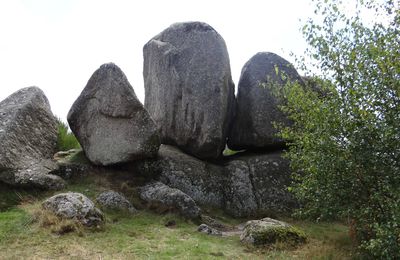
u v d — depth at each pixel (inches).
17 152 408.8
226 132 516.1
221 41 502.9
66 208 333.7
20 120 432.8
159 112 530.0
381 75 265.6
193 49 506.9
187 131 486.9
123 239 317.7
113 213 377.7
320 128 284.2
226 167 488.1
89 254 281.9
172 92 509.7
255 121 498.9
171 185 456.1
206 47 498.6
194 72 493.0
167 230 353.7
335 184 277.1
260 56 529.3
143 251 293.4
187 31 523.2
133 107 452.8
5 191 387.5
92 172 450.9
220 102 471.5
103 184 433.4
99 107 468.4
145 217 382.9
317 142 285.6
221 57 489.7
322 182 283.9
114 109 457.4
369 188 272.1
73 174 439.8
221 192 466.3
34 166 411.8
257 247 320.2
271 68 512.4
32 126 448.1
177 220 381.7
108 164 449.7
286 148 505.0
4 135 402.9
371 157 263.3
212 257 288.2
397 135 257.4
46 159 442.6
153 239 325.1
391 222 241.0
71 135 556.4
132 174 460.1
